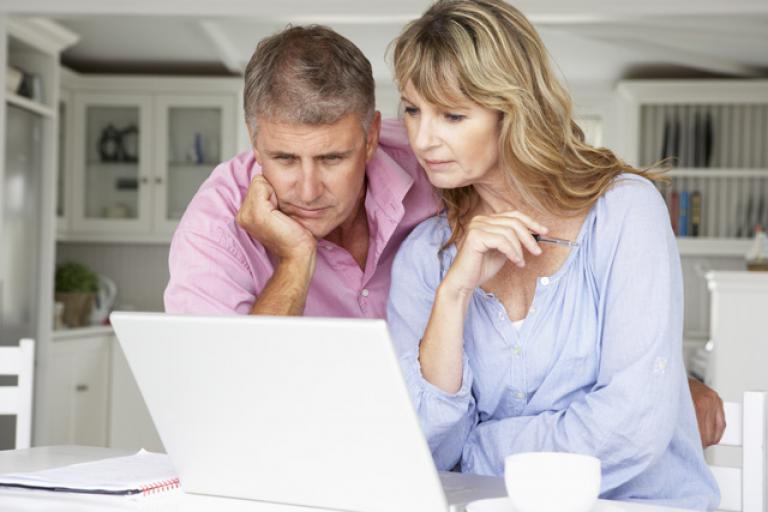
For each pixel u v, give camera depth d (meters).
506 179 1.46
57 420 4.64
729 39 4.92
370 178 1.76
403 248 1.61
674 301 1.34
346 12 3.78
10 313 4.26
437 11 1.40
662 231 1.36
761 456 1.39
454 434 1.42
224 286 1.70
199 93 5.73
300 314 1.64
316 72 1.48
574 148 1.42
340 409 1.04
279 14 3.81
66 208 5.72
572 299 1.41
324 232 1.66
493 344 1.45
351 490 1.09
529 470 1.00
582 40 4.98
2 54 3.96
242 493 1.18
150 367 1.14
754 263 4.47
